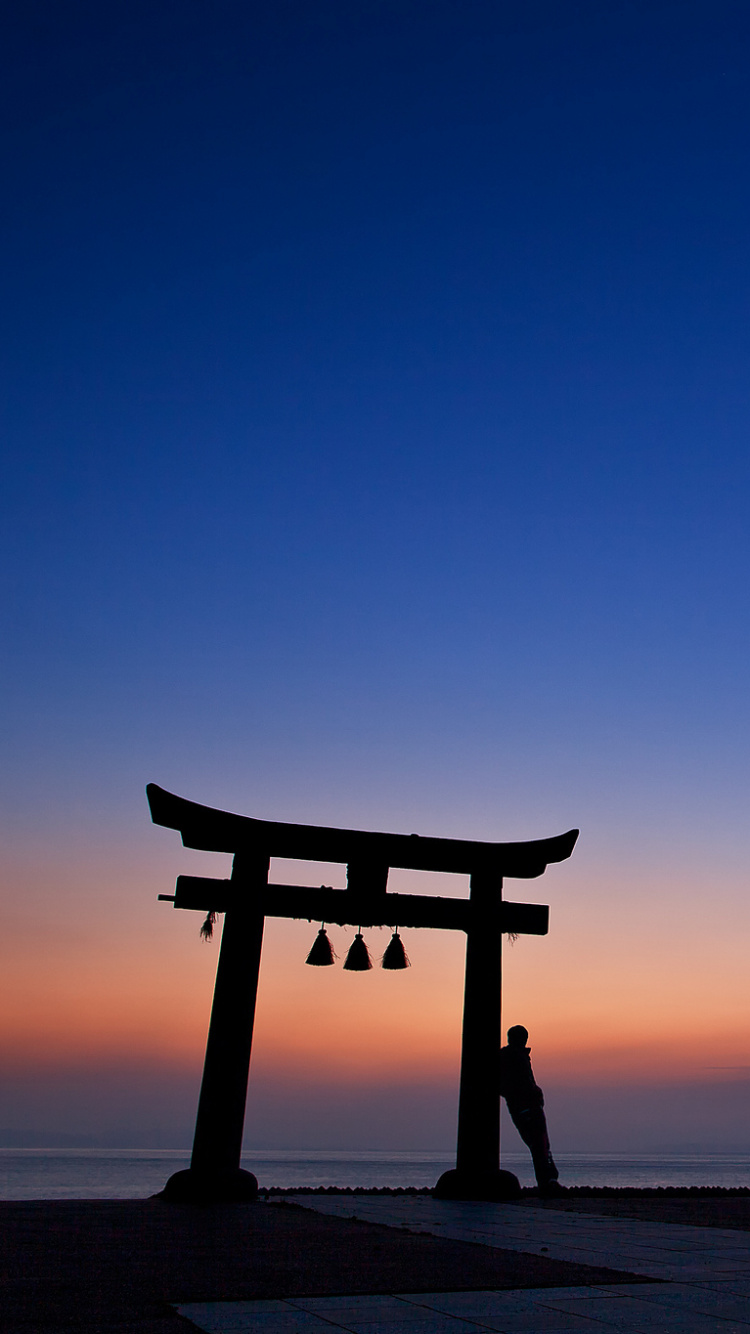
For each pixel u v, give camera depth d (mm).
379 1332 4965
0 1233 8562
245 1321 5133
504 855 14625
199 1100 12531
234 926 13125
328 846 13820
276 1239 8508
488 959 14258
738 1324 5309
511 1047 15750
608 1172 171875
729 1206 13070
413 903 14078
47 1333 4738
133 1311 5289
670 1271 7109
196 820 13227
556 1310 5633
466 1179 13422
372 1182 103875
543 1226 10148
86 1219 9961
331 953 13859
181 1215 10531
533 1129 15117
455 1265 7184
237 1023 12750
